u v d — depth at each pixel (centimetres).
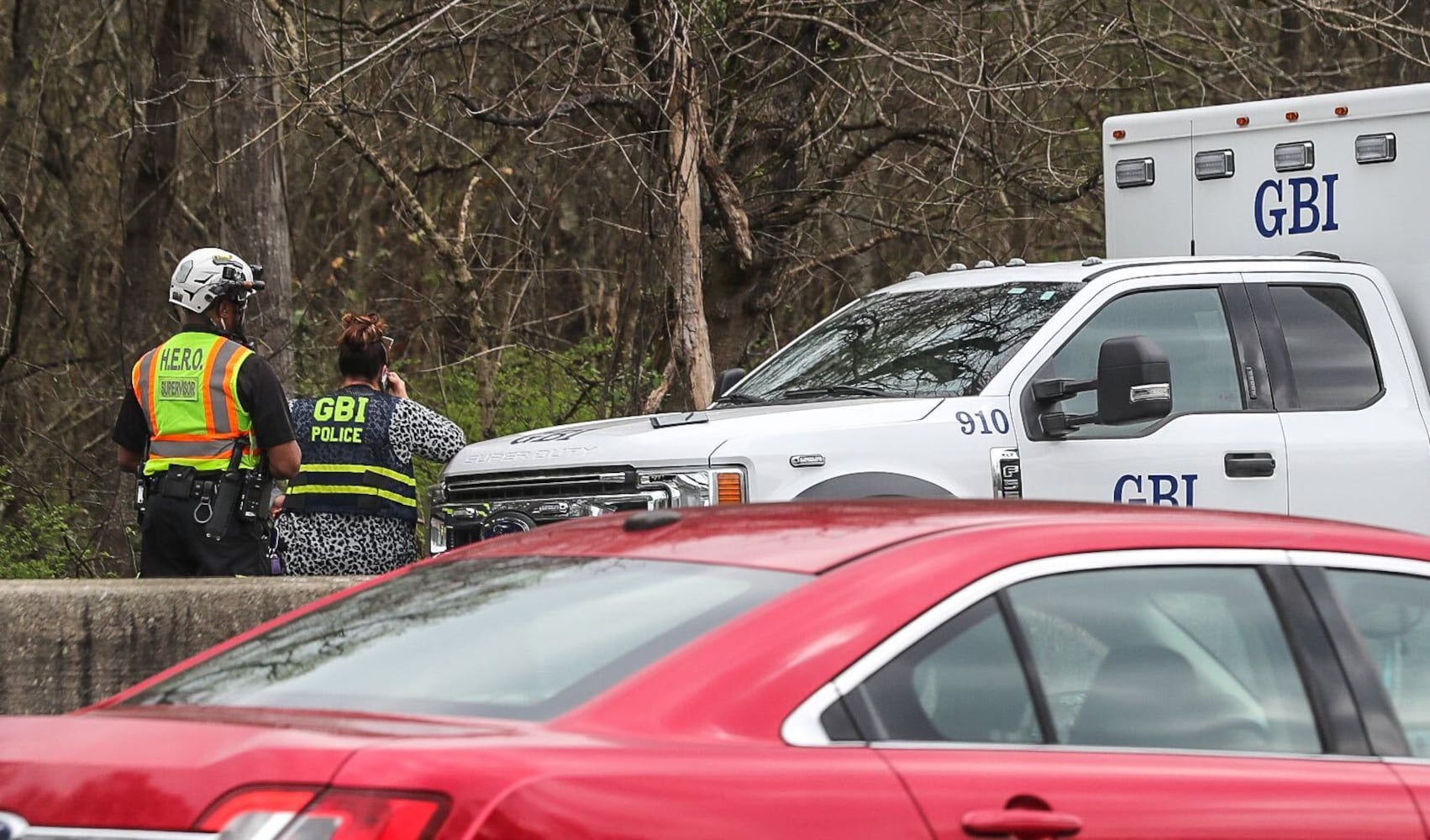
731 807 1130
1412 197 3622
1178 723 1368
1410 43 6588
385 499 3166
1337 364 3322
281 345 5959
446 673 1293
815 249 6328
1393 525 3262
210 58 5966
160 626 2498
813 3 5319
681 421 2986
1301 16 6525
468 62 5772
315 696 1308
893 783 1192
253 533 2983
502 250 7425
